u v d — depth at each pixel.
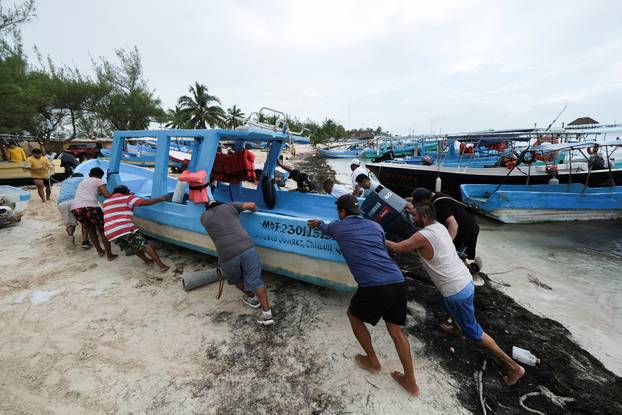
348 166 27.08
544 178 10.84
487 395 2.65
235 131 4.45
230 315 3.58
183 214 4.56
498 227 8.33
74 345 3.06
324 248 3.59
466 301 2.64
